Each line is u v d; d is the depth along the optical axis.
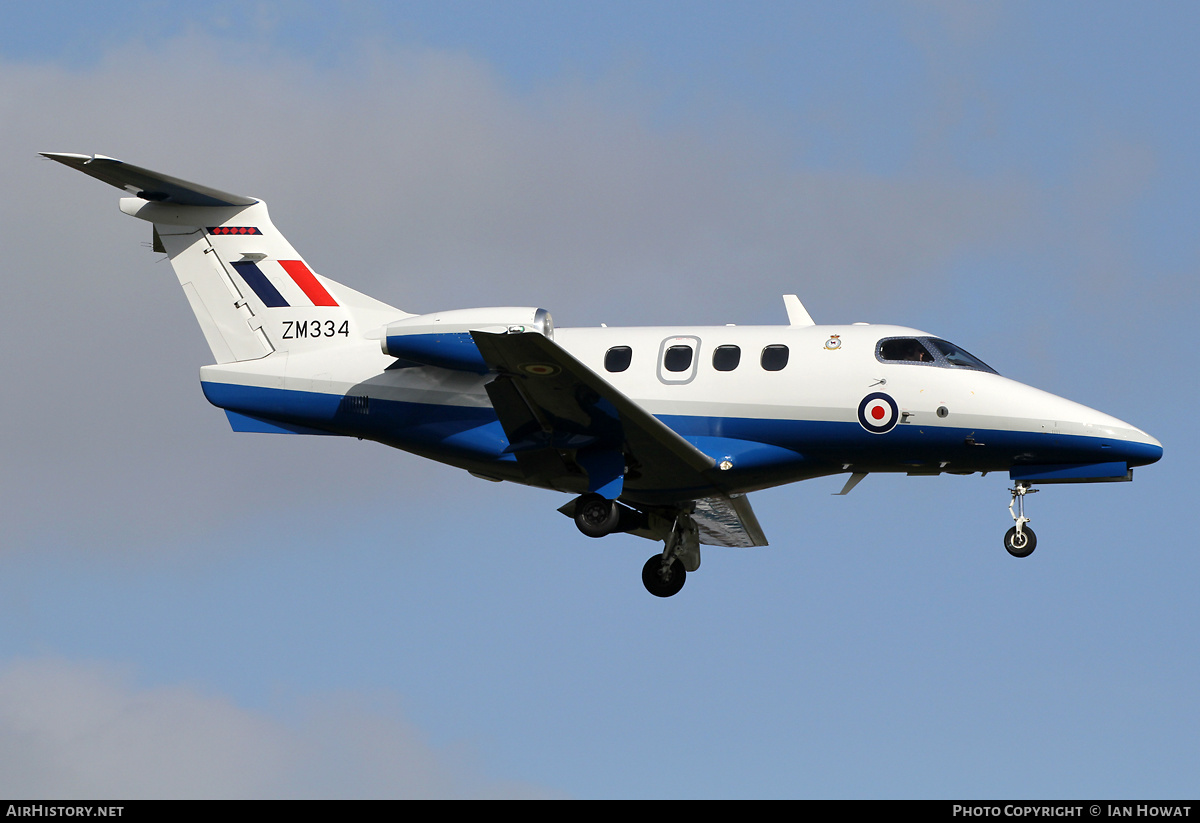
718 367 62.59
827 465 62.94
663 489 63.56
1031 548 62.09
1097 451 60.47
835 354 62.03
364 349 66.44
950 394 60.91
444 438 64.88
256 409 67.12
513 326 60.00
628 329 64.81
